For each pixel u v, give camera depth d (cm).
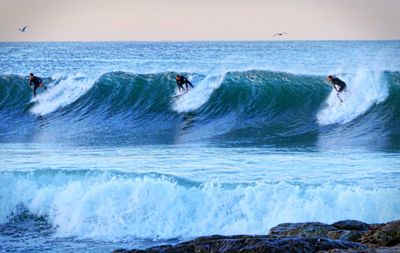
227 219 6294
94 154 8850
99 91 12100
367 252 3647
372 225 4388
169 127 11094
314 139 9750
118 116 11775
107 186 6644
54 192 6825
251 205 6344
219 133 10412
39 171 7294
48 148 9506
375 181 6981
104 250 5628
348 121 10694
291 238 3806
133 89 11938
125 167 7819
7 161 8425
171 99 11688
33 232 6275
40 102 12369
